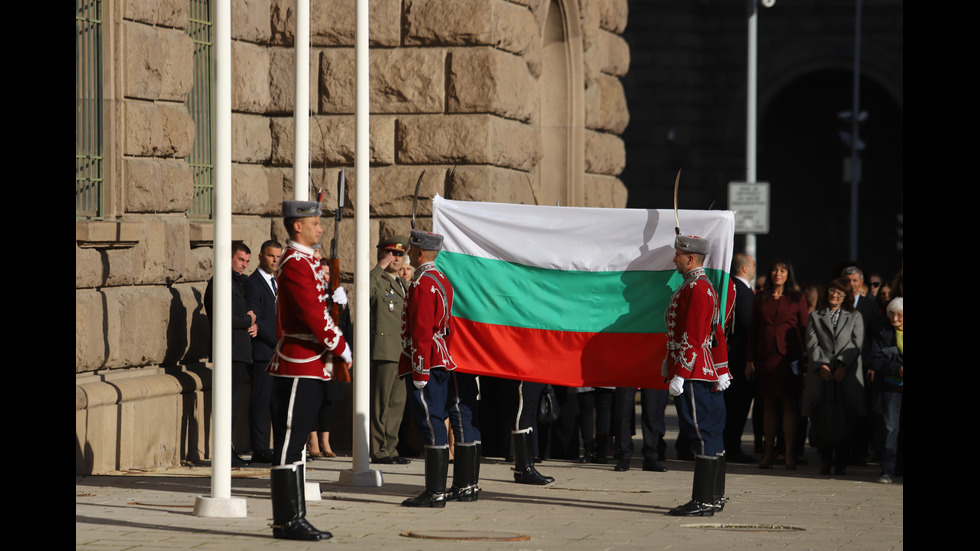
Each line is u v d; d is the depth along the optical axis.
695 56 68.00
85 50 21.30
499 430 24.23
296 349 15.72
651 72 67.56
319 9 26.72
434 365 17.94
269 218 27.05
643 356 19.56
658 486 21.05
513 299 19.84
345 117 26.61
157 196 22.55
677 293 17.98
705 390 17.89
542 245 19.89
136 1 22.16
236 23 26.02
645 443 23.42
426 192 26.39
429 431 18.08
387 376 23.42
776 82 69.31
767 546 15.34
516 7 27.73
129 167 21.89
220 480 16.64
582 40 32.09
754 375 25.06
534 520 17.09
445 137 26.30
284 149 26.92
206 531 15.41
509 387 23.92
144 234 21.94
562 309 19.80
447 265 19.94
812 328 23.67
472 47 26.41
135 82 22.08
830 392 23.42
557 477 21.98
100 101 21.62
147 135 22.34
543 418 23.72
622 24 35.06
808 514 18.30
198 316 23.66
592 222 19.83
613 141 34.25
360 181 20.08
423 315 17.88
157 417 21.83
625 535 16.00
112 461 20.67
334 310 16.39
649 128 67.69
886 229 81.06
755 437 26.86
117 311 21.16
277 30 26.95
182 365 23.39
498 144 26.67
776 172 82.31
